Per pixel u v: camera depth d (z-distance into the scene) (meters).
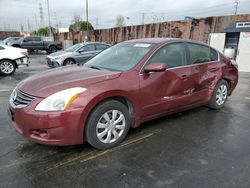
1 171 2.70
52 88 2.87
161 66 3.33
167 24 16.12
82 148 3.24
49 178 2.59
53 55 11.63
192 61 4.20
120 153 3.13
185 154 3.13
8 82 8.23
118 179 2.58
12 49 10.06
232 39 11.32
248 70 10.86
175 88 3.86
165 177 2.63
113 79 3.17
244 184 2.52
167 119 4.38
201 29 13.73
